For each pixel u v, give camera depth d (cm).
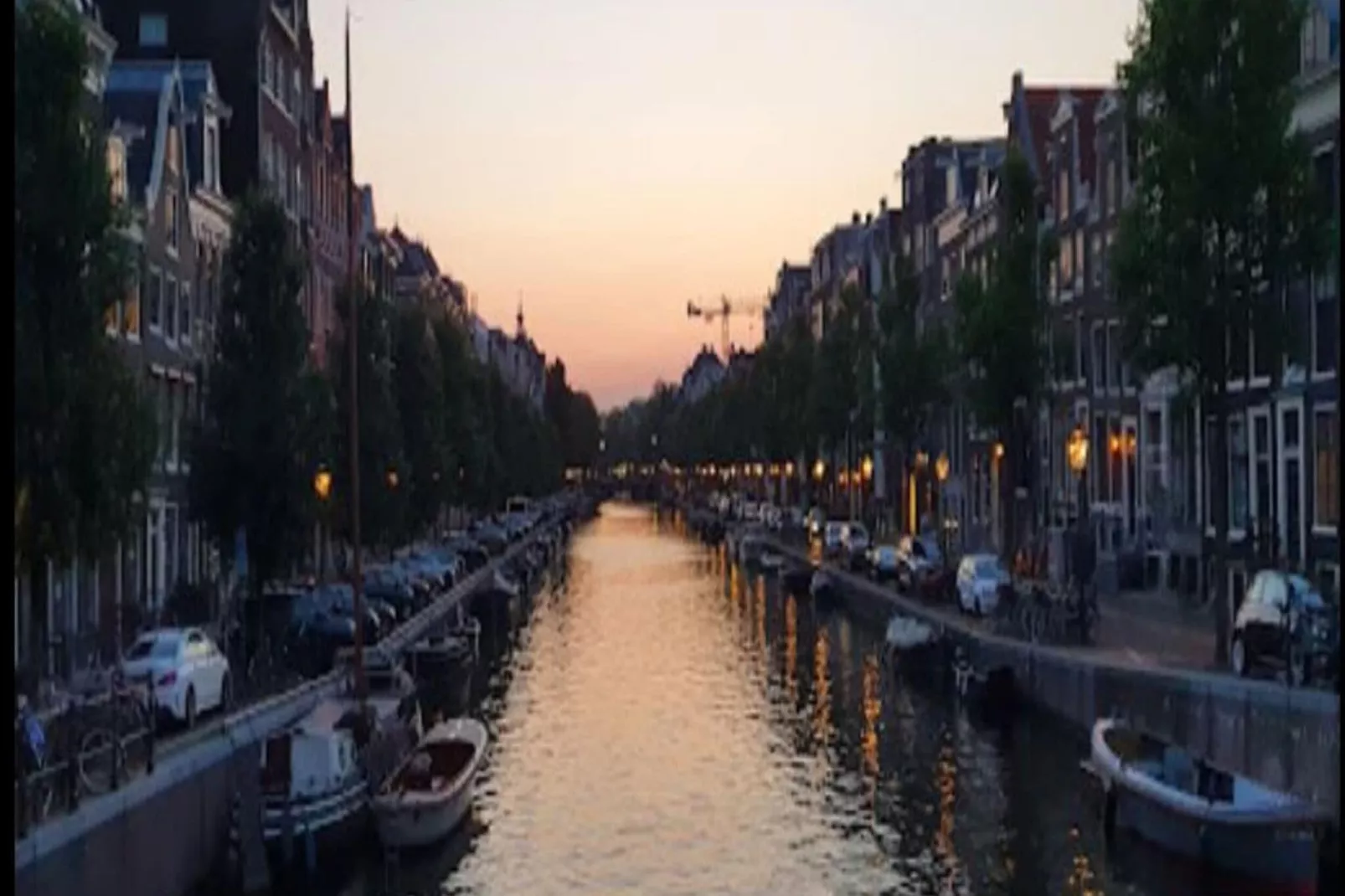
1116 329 5425
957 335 5416
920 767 3544
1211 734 2883
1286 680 2831
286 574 4094
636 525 16300
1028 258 4794
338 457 5453
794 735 3966
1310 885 2323
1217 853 2416
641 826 3059
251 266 3875
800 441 9862
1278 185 3072
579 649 5709
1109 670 3331
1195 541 4609
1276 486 4038
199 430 3894
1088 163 5922
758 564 9112
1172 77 3084
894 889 2602
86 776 2333
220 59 5875
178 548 4700
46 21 2188
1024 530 6341
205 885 2588
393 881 2697
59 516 2172
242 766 2848
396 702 3484
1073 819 2970
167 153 4684
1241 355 3247
